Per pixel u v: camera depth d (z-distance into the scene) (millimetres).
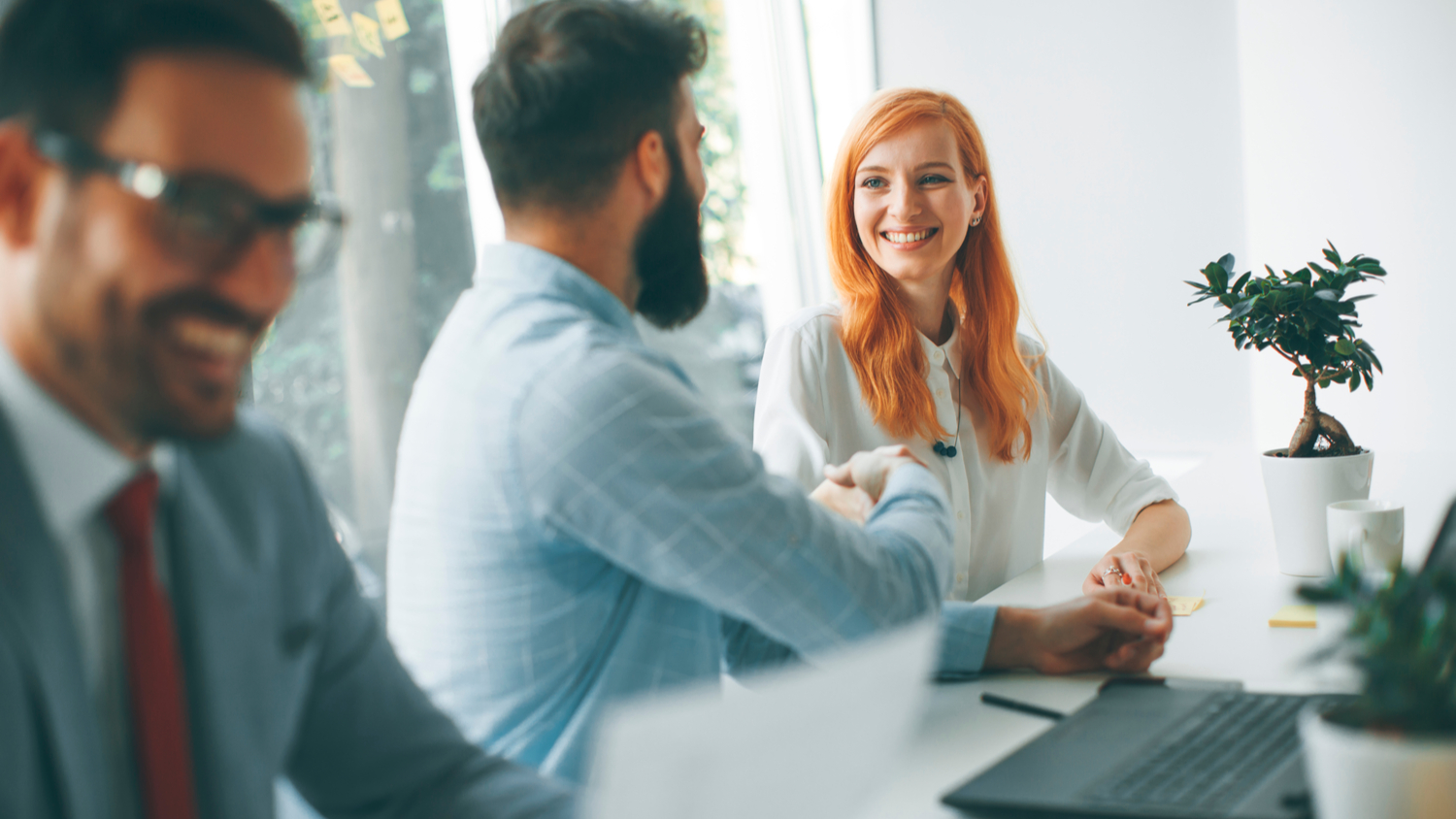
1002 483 1866
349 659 846
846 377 1839
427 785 858
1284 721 919
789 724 518
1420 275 2807
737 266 3381
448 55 2303
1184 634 1256
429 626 1002
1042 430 1904
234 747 671
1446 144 2736
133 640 614
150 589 623
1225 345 3127
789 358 1826
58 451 596
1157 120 3146
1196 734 911
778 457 1730
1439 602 664
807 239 3590
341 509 2100
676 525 901
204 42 572
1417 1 2721
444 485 967
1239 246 3092
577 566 960
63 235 557
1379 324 2863
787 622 953
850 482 1237
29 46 553
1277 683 1069
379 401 2160
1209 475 2283
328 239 660
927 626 601
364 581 2070
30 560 566
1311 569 1469
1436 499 1770
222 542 697
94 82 550
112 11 551
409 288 2217
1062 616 1146
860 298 1822
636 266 1063
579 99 964
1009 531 1881
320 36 2047
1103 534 1873
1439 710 611
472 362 960
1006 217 3375
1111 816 772
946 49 3430
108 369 571
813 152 3594
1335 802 632
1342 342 1456
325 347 2072
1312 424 1505
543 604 960
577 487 898
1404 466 2066
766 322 3480
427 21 2262
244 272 584
